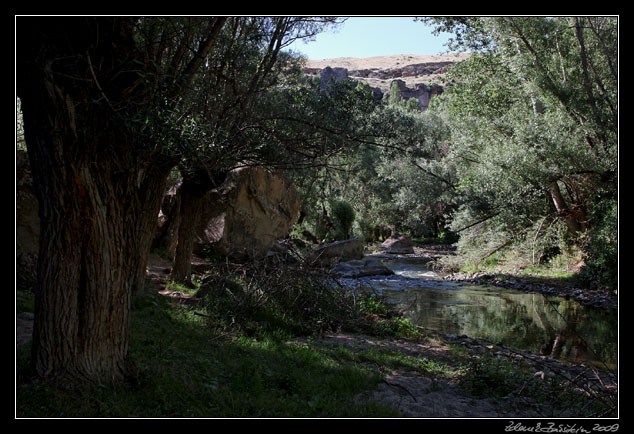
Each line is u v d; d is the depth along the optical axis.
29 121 4.60
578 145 19.95
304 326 10.21
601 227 19.00
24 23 4.43
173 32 6.91
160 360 6.18
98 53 4.75
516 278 20.91
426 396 6.37
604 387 6.30
